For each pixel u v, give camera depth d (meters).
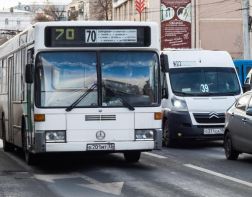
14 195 14.45
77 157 22.84
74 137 17.81
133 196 14.12
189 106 26.03
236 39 81.56
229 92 26.81
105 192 14.73
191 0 78.62
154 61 18.42
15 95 22.11
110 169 19.09
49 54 17.98
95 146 17.88
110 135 17.95
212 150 25.36
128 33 18.31
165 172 18.27
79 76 18.00
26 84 19.53
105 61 18.16
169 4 77.75
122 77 18.20
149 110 18.17
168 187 15.40
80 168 19.48
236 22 81.62
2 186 15.86
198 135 25.91
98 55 18.14
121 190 14.98
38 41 17.95
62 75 17.95
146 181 16.45
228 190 14.86
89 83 18.00
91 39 18.14
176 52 27.69
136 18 91.69
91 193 14.62
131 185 15.78
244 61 41.62
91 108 17.91
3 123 25.67
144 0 84.06
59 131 17.78
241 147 20.58
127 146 18.02
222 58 27.81
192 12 79.12
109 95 18.05
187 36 78.25
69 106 17.81
